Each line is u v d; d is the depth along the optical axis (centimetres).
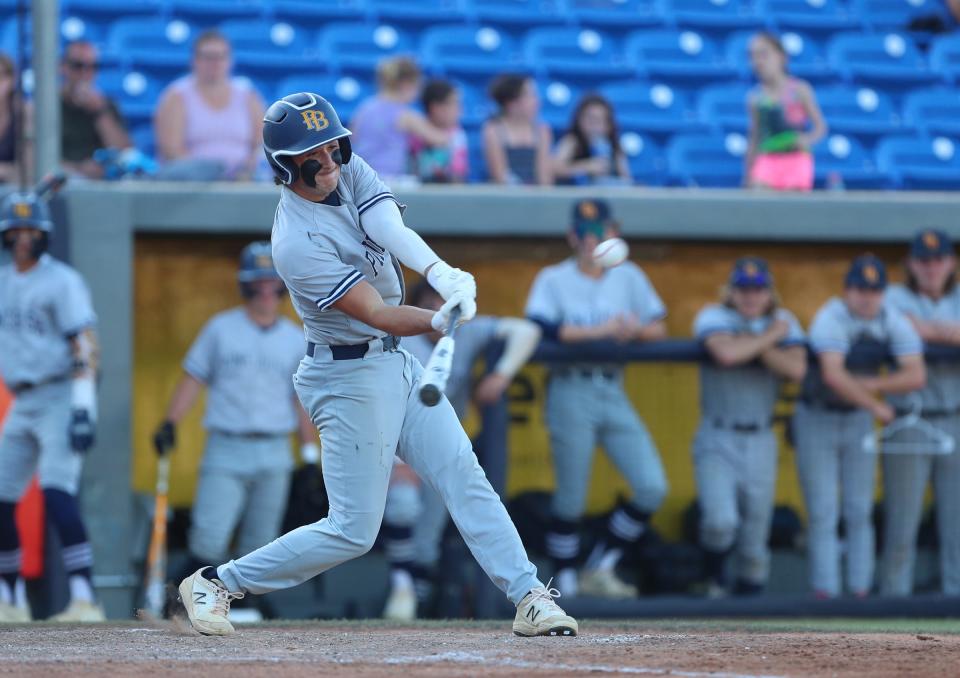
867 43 4628
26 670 1342
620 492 3250
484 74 4244
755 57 3744
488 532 1609
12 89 3275
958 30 4812
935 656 1458
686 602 2953
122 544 3133
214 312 3372
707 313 3022
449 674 1295
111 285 3198
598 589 3039
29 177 3136
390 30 4334
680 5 4722
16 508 2761
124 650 1554
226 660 1433
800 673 1312
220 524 2969
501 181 3522
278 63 4119
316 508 3169
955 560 3125
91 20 4209
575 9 4631
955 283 3212
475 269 3459
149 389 3322
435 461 1582
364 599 3225
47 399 2697
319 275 1472
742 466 2998
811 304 3622
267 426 3002
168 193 3244
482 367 3059
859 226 3541
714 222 3475
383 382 1529
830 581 3030
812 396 3056
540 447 3191
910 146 4222
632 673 1306
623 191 3453
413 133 3481
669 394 3247
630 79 4369
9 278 2711
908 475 3092
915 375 3041
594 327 2958
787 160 3656
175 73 4062
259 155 3538
